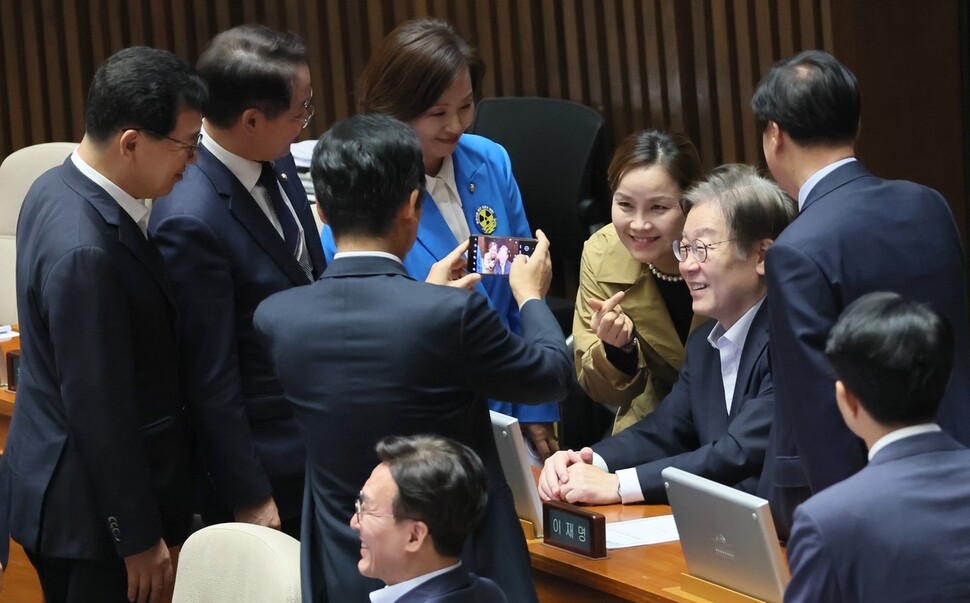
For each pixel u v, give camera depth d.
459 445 8.48
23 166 18.70
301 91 11.53
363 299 8.97
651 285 13.28
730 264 11.12
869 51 18.89
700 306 11.35
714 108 20.47
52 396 10.89
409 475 8.27
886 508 6.89
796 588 7.07
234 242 11.38
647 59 20.80
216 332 11.20
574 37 21.55
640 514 11.20
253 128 11.44
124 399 10.57
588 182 20.22
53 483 10.86
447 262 10.93
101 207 10.63
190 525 11.67
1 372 16.11
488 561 9.08
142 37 24.55
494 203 13.19
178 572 10.07
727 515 9.30
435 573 8.44
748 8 19.77
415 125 12.27
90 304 10.42
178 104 10.56
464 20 22.48
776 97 9.75
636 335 13.33
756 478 11.14
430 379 8.82
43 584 11.48
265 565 9.52
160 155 10.63
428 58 12.07
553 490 11.59
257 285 11.50
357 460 8.96
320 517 9.30
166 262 11.15
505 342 8.92
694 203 11.32
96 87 10.62
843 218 9.33
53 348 10.77
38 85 25.11
